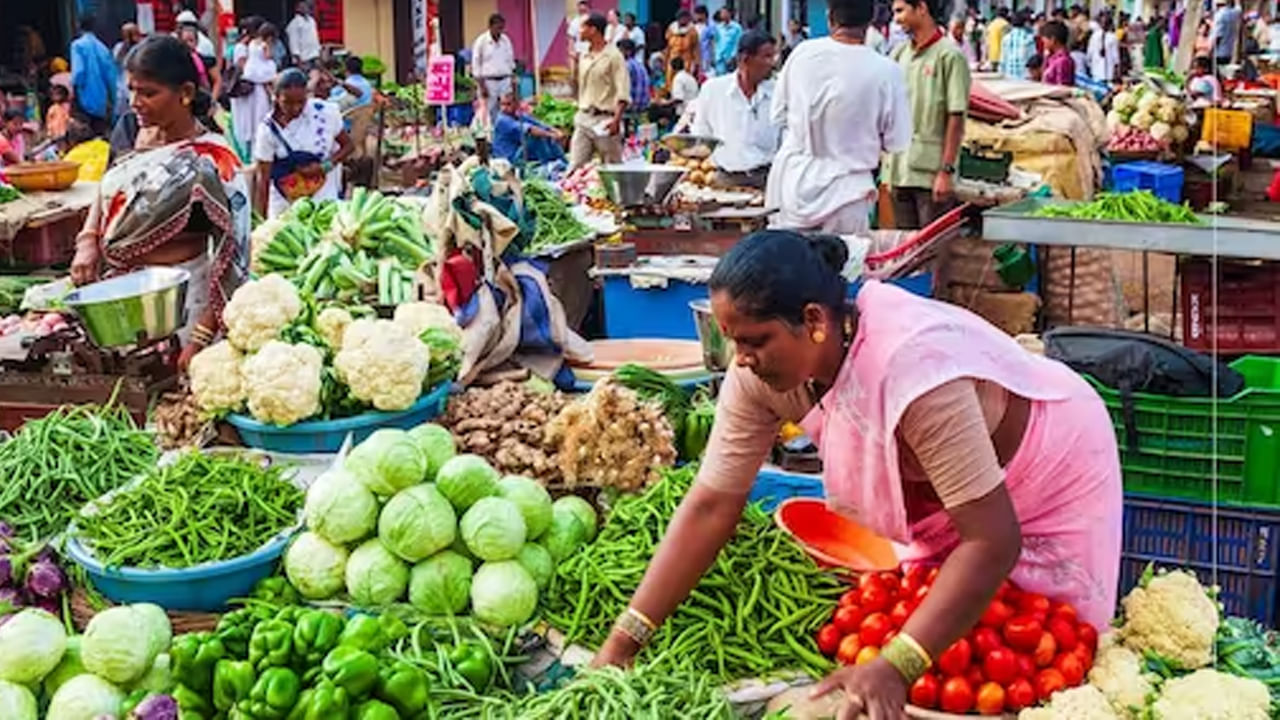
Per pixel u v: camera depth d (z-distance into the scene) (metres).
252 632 2.40
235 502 2.95
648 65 19.80
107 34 17.58
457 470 2.84
